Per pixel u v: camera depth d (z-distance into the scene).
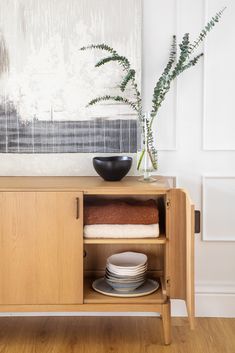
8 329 2.52
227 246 2.67
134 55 2.54
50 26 2.54
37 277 2.28
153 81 2.59
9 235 2.26
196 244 2.67
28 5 2.53
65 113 2.58
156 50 2.58
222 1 2.55
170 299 2.46
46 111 2.58
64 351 2.27
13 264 2.27
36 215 2.25
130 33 2.54
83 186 2.26
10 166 2.62
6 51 2.55
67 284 2.29
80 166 2.61
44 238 2.26
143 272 2.43
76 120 2.59
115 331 2.49
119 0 2.53
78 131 2.59
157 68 2.59
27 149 2.60
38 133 2.59
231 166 2.63
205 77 2.58
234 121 2.60
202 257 2.68
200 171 2.63
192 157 2.63
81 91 2.57
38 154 2.61
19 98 2.57
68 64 2.56
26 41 2.55
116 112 2.58
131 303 2.32
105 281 2.54
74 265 2.28
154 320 2.62
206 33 2.53
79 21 2.54
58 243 2.26
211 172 2.63
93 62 2.55
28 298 2.29
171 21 2.57
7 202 2.24
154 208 2.33
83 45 2.55
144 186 2.27
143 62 2.58
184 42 2.45
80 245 2.27
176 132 2.61
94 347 2.31
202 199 2.64
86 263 2.65
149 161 2.43
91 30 2.54
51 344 2.35
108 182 2.39
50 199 2.24
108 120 2.58
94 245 2.64
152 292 2.40
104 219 2.30
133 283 2.39
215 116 2.60
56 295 2.29
